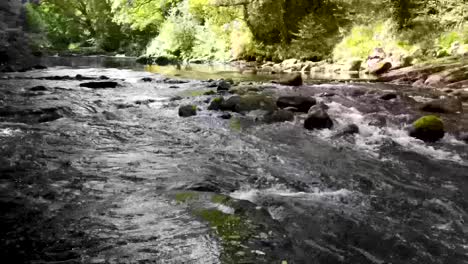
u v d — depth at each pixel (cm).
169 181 390
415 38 1484
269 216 307
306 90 978
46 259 241
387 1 1625
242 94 911
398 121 690
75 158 463
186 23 2597
